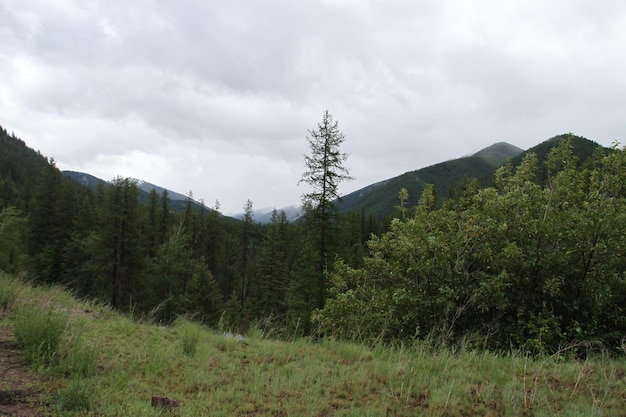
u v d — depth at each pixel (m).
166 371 4.92
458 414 4.08
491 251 8.41
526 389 4.75
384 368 5.49
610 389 4.73
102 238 32.50
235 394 4.34
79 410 3.40
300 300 19.34
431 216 10.45
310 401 4.24
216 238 57.50
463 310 8.33
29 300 6.96
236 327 8.90
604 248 7.49
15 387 3.70
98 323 6.86
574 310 7.78
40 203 39.91
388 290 9.99
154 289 38.22
